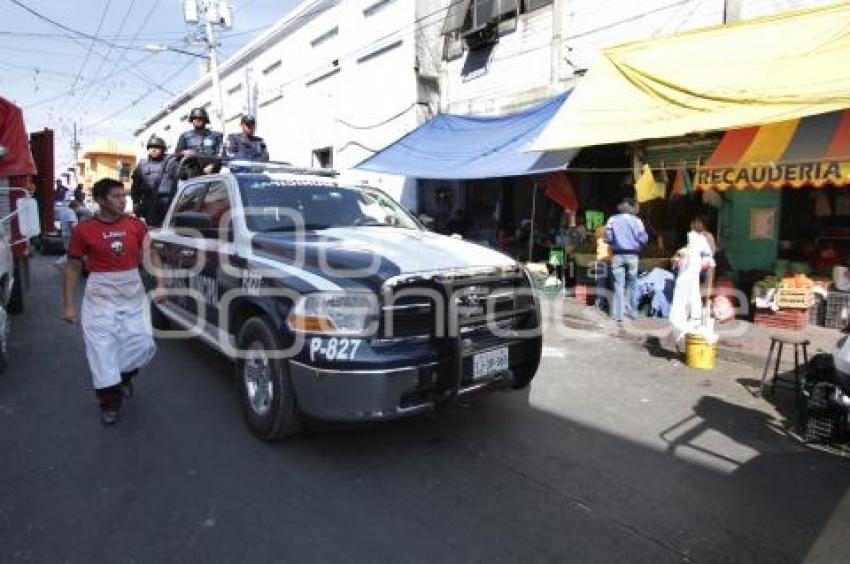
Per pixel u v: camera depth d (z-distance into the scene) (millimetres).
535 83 11719
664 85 7598
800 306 7320
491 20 12227
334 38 18359
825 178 6176
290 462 3850
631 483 3631
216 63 21359
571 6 10656
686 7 8875
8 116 6785
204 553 2885
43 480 3590
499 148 9977
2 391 5156
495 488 3549
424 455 3979
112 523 3139
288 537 3020
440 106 14320
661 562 2850
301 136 20859
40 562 2807
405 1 14766
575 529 3121
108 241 4344
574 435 4352
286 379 3865
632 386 5523
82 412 4684
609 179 10578
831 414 4125
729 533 3100
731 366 6207
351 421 3521
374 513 3256
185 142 9125
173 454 3945
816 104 5871
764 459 3980
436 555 2881
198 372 5707
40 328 7484
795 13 7145
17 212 6113
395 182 15719
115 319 4406
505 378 4156
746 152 6941
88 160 30469
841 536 3072
